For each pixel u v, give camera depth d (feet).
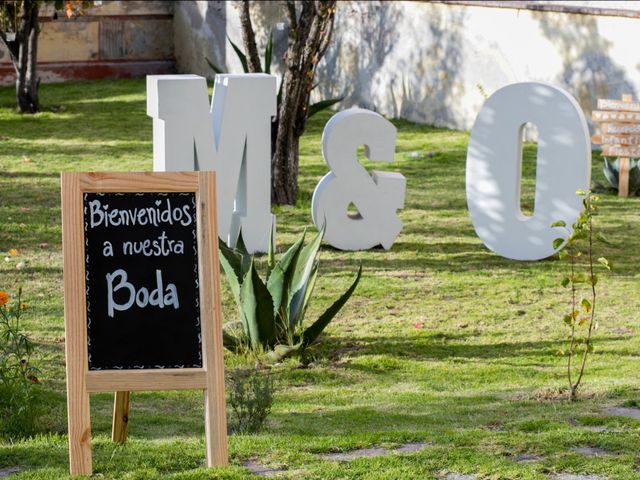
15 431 20.66
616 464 17.04
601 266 40.45
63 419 21.70
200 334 16.94
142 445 18.71
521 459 17.67
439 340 31.37
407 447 18.66
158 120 40.60
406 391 25.96
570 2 67.87
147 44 110.11
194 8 106.93
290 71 49.98
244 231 41.91
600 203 53.01
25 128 76.28
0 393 22.09
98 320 16.74
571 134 40.42
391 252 43.27
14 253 38.27
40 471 16.74
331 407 23.94
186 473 16.47
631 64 63.26
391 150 43.62
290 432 20.21
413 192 56.29
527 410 22.47
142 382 16.67
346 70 88.58
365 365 28.84
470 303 35.55
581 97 66.69
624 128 54.44
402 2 81.05
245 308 29.84
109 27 107.86
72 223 16.65
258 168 41.73
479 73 74.38
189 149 40.60
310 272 31.12
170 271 16.98
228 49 101.40
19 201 51.16
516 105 41.47
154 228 16.98
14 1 81.92
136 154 66.69
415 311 34.60
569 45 67.10
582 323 24.18
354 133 42.98
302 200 52.11
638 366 27.76
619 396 23.84
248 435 19.75
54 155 65.67
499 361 29.04
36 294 35.53
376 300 35.91
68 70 106.32
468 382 26.86
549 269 40.40
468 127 75.87
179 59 111.75
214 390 16.85
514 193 41.96
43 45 104.63
